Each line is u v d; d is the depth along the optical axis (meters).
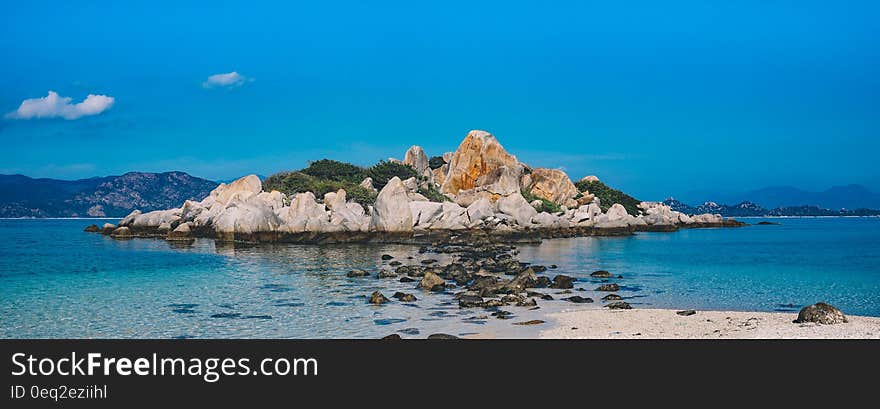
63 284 31.92
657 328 20.44
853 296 28.92
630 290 30.53
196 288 30.30
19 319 22.95
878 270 39.91
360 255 47.78
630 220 94.12
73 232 96.06
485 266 38.25
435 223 67.88
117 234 74.50
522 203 77.31
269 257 46.62
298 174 93.94
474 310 23.98
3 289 30.20
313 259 44.78
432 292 28.53
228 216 61.91
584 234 80.44
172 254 50.16
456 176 103.50
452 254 48.56
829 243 70.62
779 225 154.12
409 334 20.03
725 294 29.38
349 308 24.66
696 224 116.19
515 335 19.69
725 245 65.44
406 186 89.81
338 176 98.00
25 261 44.56
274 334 20.45
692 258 48.50
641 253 53.12
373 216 59.53
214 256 47.91
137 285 31.47
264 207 61.62
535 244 63.59
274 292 28.89
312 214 62.91
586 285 31.86
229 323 22.08
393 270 36.53
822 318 20.86
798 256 51.22
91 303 26.16
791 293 29.81
